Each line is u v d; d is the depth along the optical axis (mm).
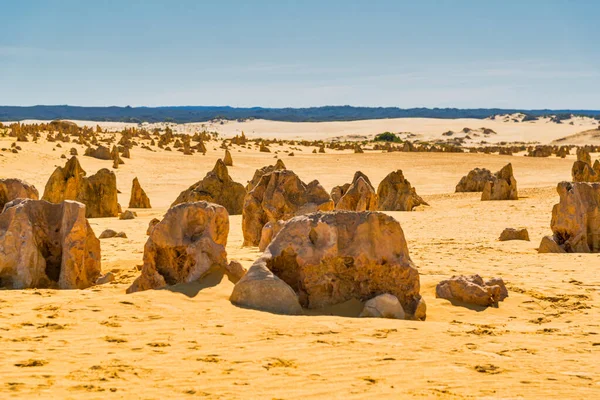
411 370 7293
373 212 11227
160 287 11359
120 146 72500
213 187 35062
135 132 92688
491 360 7762
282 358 7637
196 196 34562
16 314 9344
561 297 11961
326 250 10961
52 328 8672
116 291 11898
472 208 36031
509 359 7824
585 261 16656
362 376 7043
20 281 12055
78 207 12797
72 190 34906
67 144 69062
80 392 6293
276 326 9141
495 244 21016
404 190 38844
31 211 12672
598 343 8688
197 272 11547
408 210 37281
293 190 21219
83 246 12719
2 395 6098
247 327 9031
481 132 198625
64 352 7621
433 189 54250
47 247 12750
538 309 11297
